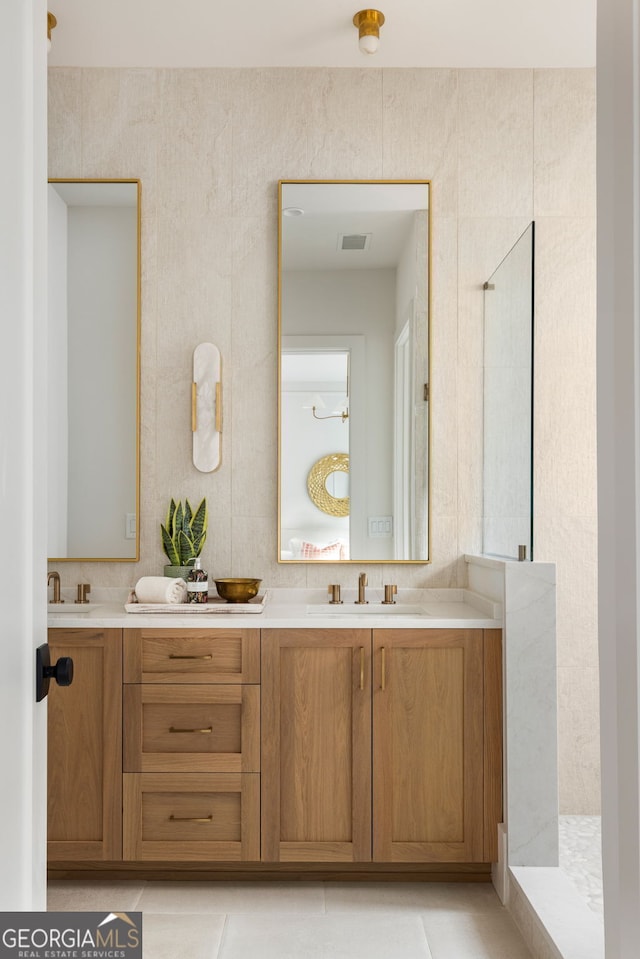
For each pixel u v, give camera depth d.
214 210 3.10
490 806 2.56
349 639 2.57
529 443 2.47
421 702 2.58
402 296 3.07
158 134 3.09
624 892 1.10
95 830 2.56
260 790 2.56
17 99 1.05
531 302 2.46
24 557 1.07
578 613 3.12
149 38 2.89
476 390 3.09
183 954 2.18
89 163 3.09
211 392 3.06
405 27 2.81
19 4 1.06
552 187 3.11
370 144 3.10
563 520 3.13
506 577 2.52
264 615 2.67
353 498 3.06
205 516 3.03
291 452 3.07
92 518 3.06
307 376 3.07
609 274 1.14
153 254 3.09
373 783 2.57
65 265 3.07
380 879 2.66
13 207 1.03
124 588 3.07
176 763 2.56
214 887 2.60
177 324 3.09
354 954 2.19
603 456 1.18
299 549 3.06
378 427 3.06
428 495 3.07
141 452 3.08
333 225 3.07
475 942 2.26
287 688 2.58
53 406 3.06
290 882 2.64
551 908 2.17
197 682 2.57
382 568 3.08
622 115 1.09
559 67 3.10
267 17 2.76
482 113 3.11
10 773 1.01
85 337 3.07
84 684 2.58
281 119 3.10
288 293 3.07
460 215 3.10
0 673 0.98
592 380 3.12
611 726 1.15
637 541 1.06
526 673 2.51
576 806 3.12
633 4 1.05
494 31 2.85
